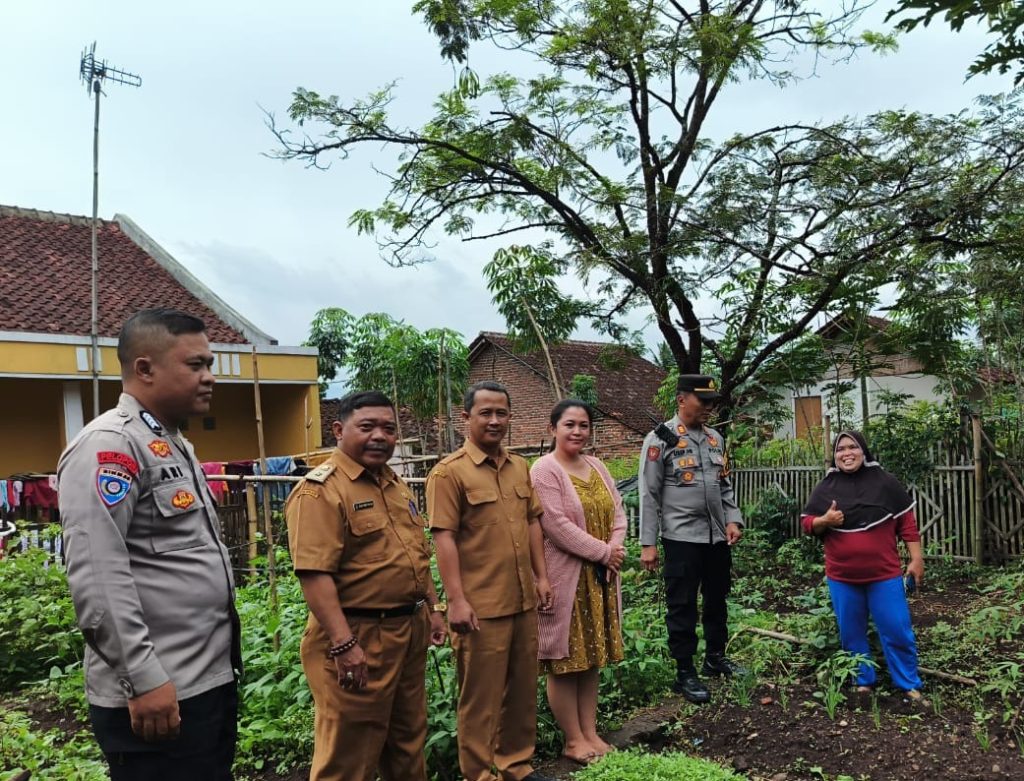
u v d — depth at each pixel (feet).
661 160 29.07
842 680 14.25
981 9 4.77
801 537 28.71
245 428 53.83
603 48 25.54
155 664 7.29
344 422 10.25
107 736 7.52
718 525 15.79
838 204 26.35
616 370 33.22
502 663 11.43
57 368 41.19
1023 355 29.19
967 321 28.12
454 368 48.11
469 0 25.43
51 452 46.19
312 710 14.02
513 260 29.43
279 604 18.20
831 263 25.82
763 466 33.50
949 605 21.09
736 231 27.02
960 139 25.00
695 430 16.26
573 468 13.71
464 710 11.44
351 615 9.87
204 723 7.91
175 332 8.19
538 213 30.63
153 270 54.70
